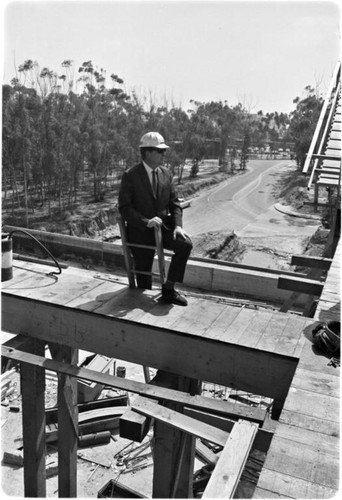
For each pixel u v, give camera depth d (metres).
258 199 64.06
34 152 52.69
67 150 55.06
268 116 124.62
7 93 51.84
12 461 11.07
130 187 6.02
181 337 5.64
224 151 86.25
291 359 5.14
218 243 38.84
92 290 6.74
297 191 61.22
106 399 12.98
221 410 4.49
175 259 6.13
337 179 10.98
